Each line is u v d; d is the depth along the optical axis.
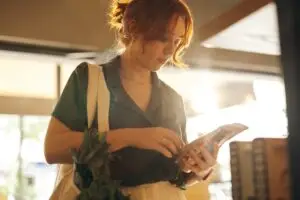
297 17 0.48
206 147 0.94
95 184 0.88
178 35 0.98
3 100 2.95
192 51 2.51
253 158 0.68
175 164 0.96
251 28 1.39
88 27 2.46
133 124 0.99
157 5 0.96
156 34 0.96
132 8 1.00
